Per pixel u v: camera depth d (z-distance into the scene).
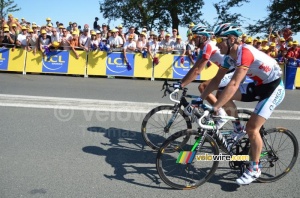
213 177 3.04
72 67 8.95
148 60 8.95
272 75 2.74
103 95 6.41
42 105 5.32
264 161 3.05
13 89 6.62
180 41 9.09
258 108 2.75
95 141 3.85
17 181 2.76
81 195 2.59
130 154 3.54
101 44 8.87
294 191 2.82
